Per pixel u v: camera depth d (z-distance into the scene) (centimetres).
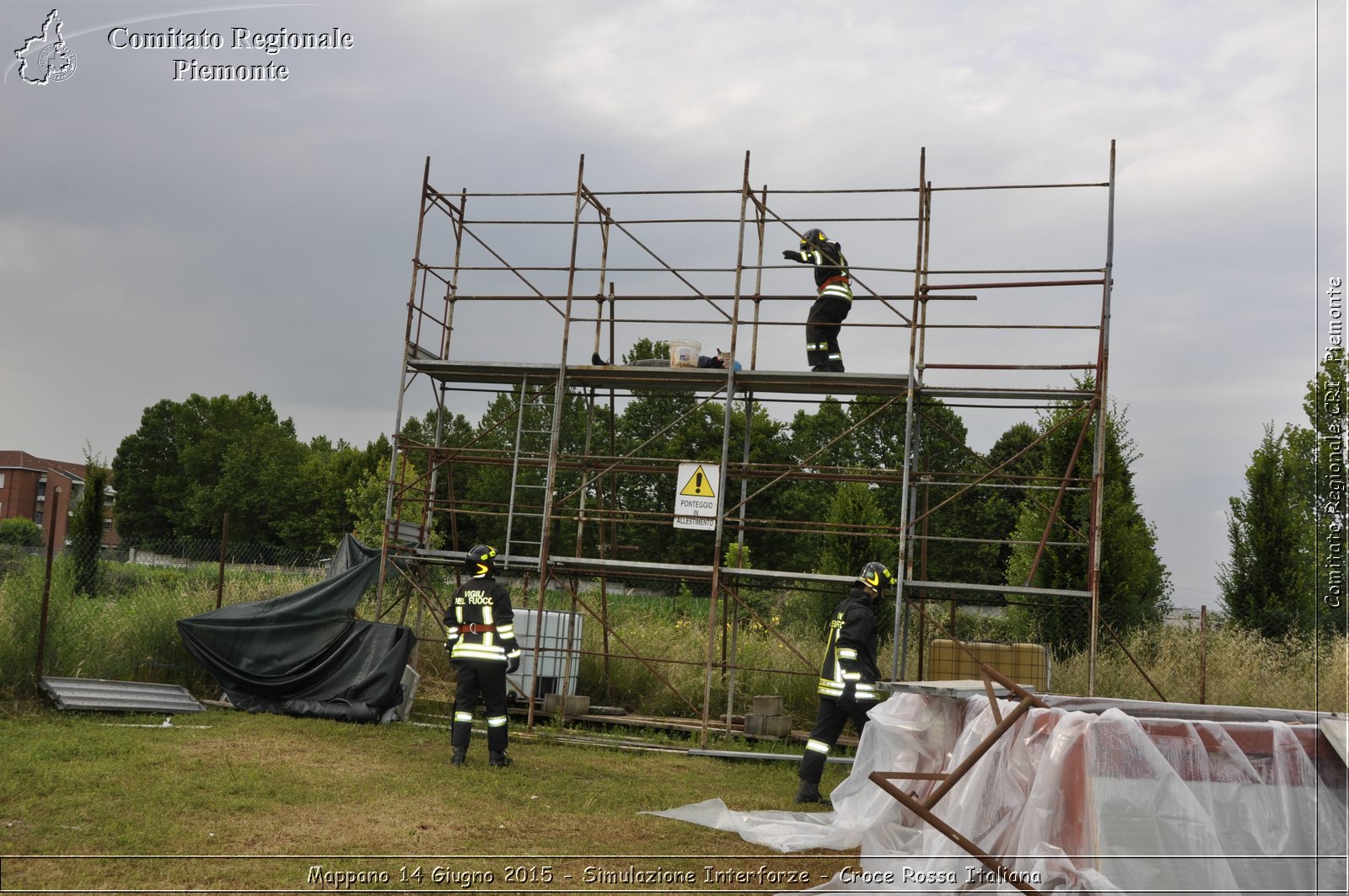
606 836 758
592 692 1443
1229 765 586
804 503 3712
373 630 1236
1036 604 1338
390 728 1177
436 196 1352
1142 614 1603
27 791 763
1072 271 1134
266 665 1253
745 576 1266
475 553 1030
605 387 1393
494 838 734
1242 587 1653
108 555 2212
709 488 1230
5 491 8525
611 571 1291
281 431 7344
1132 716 634
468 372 1339
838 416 3869
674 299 1288
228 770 884
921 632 1245
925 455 3722
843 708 902
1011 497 3597
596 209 1387
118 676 1260
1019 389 1154
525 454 1399
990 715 651
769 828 796
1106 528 1605
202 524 6856
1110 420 1672
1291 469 1661
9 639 1139
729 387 1224
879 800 741
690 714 1413
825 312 1230
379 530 3120
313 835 706
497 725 1003
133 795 773
